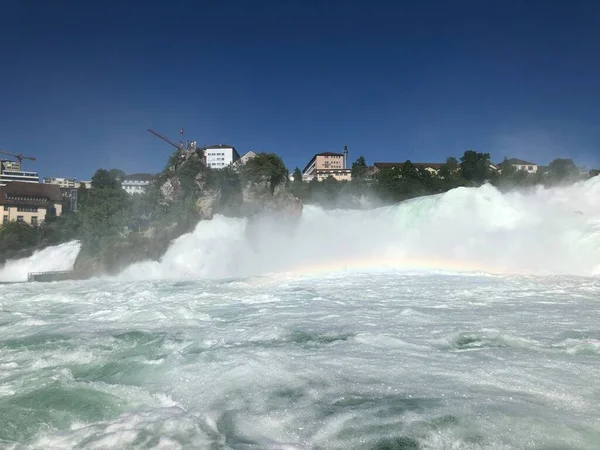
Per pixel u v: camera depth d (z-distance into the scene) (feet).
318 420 21.16
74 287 82.02
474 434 19.39
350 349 32.04
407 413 21.43
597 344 32.01
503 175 300.81
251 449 18.72
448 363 28.35
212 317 46.29
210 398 24.23
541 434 19.24
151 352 34.04
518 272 80.18
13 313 53.47
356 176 359.25
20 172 587.68
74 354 34.27
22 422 22.59
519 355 29.73
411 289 61.82
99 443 19.54
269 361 29.68
